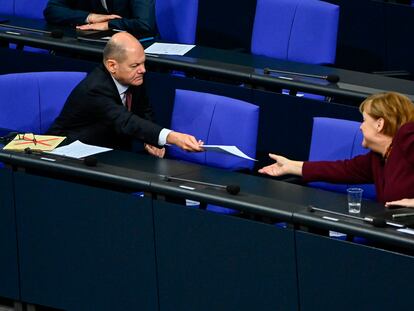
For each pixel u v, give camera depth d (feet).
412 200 40.01
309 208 39.14
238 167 48.52
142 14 61.36
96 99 49.24
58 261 44.93
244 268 40.11
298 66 56.49
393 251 38.11
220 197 40.52
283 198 40.78
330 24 57.88
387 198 41.47
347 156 46.01
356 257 37.29
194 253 41.27
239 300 40.52
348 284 37.68
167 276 42.24
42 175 46.03
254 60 57.52
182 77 55.83
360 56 65.46
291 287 39.14
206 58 57.41
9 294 46.73
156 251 42.27
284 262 39.11
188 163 44.93
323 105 52.08
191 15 61.82
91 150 46.19
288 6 59.11
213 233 40.60
